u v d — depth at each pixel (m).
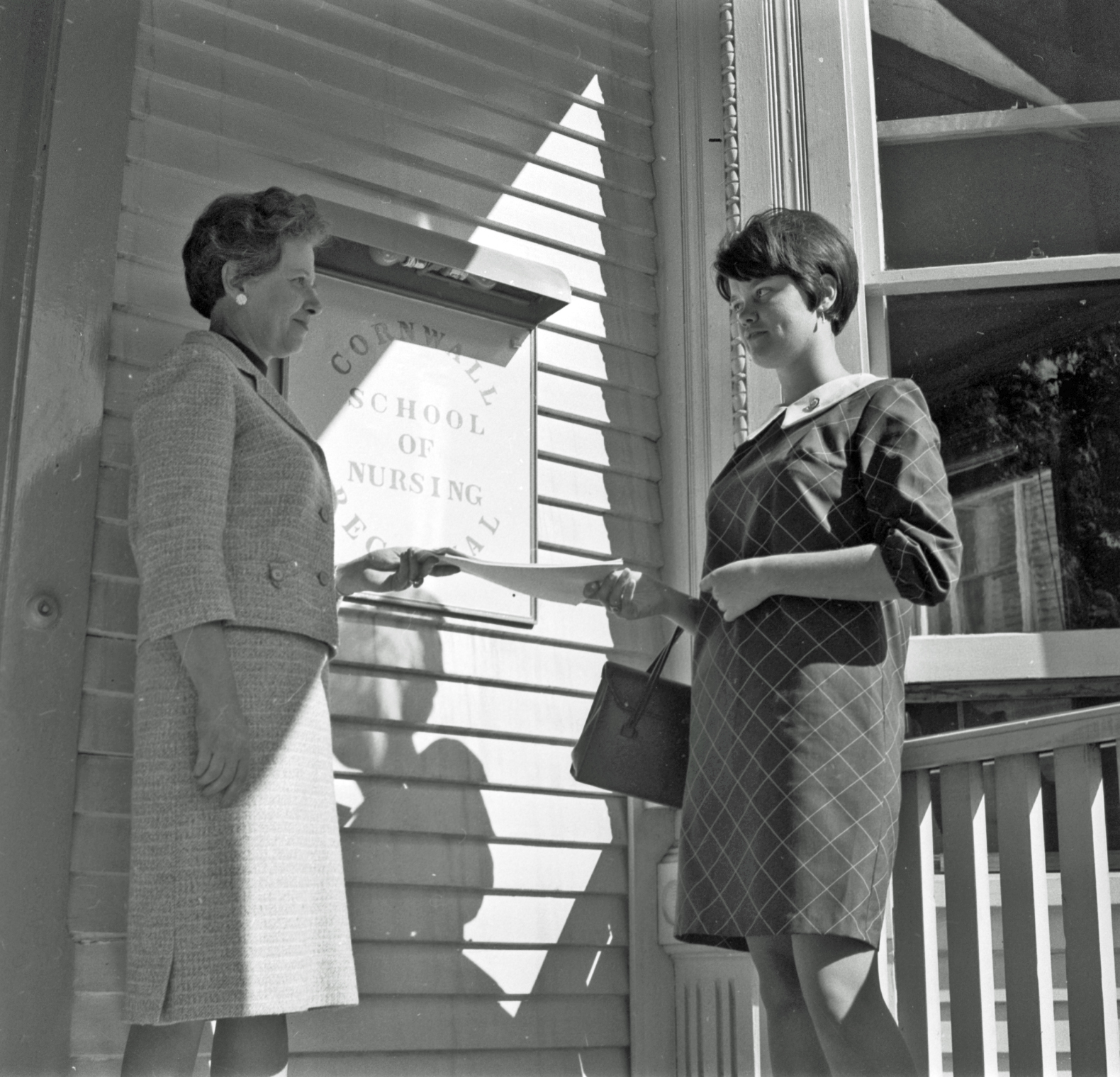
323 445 3.13
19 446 2.73
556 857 3.32
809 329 2.73
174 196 3.06
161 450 2.33
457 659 3.26
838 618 2.50
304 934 2.29
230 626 2.32
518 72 3.73
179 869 2.22
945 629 3.39
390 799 3.10
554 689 3.40
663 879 3.40
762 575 2.48
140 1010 2.19
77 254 2.87
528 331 3.51
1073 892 2.62
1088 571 3.35
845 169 3.62
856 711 2.47
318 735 2.41
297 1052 2.88
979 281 3.53
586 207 3.76
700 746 2.61
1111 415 3.41
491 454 3.38
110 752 2.72
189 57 3.18
